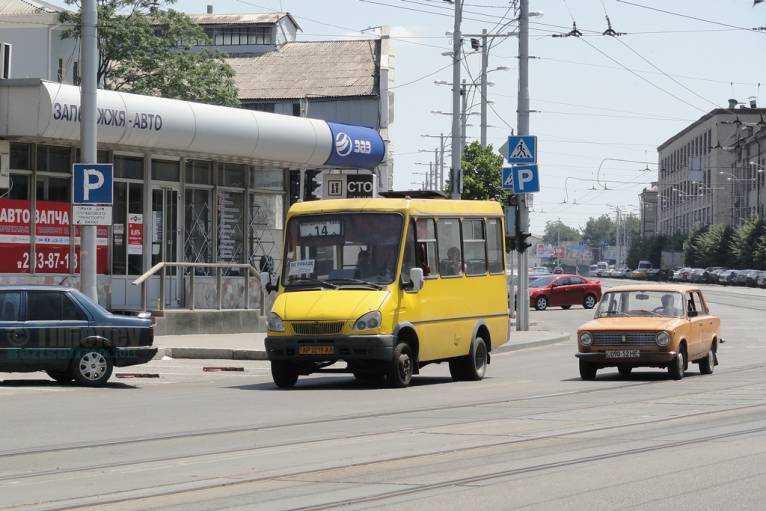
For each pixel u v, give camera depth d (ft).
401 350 133.08
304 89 520.83
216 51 426.10
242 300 224.33
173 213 211.41
